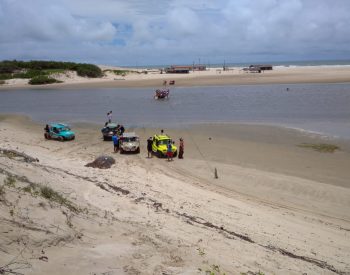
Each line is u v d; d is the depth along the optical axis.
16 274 7.16
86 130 42.88
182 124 44.62
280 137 35.44
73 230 10.09
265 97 66.94
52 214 10.54
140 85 105.06
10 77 134.12
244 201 18.97
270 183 22.28
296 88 79.31
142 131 41.09
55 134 36.19
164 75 138.62
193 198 18.44
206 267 9.64
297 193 20.61
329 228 15.68
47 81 126.62
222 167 25.77
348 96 62.41
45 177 16.05
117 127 36.38
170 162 27.22
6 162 16.27
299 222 16.16
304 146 31.81
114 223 12.01
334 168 25.39
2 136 37.47
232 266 10.27
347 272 11.43
